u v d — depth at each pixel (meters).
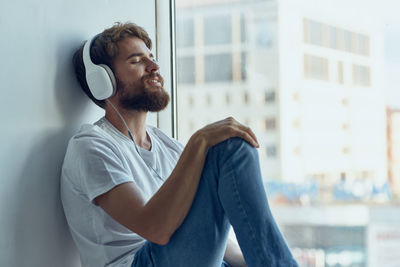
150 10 1.86
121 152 1.27
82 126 1.33
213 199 1.11
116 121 1.40
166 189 1.09
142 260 1.15
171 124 1.94
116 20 1.65
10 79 1.19
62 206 1.35
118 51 1.39
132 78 1.38
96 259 1.26
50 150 1.31
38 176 1.27
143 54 1.42
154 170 1.38
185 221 1.11
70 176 1.27
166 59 1.92
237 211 1.06
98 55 1.40
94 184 1.16
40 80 1.29
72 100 1.41
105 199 1.16
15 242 1.19
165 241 1.10
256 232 1.05
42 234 1.27
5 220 1.16
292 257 1.05
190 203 1.10
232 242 1.36
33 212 1.25
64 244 1.35
